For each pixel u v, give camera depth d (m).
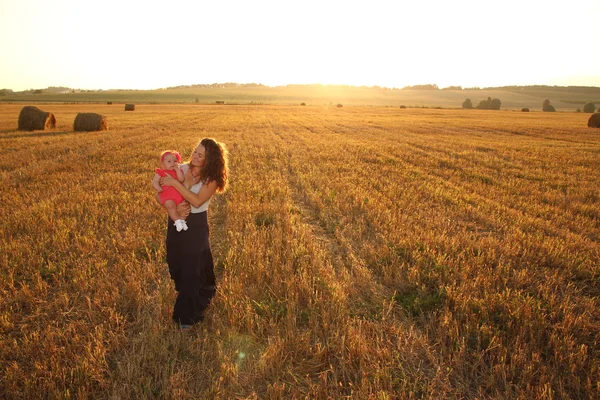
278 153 15.55
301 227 6.59
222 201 8.49
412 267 5.12
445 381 3.21
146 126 27.47
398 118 43.91
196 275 3.86
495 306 4.21
